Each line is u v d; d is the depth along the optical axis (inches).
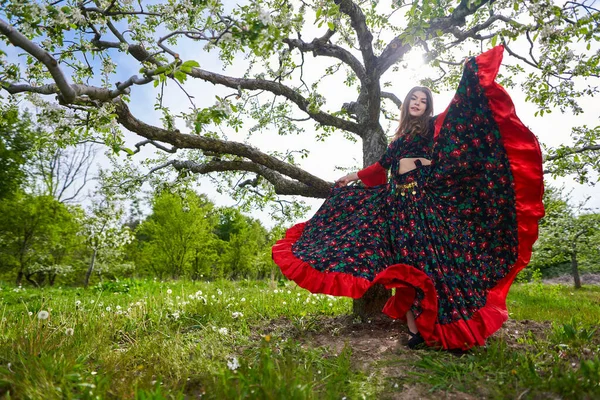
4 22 79.4
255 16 86.7
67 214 655.8
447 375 90.4
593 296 327.3
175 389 86.3
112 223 498.9
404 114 129.3
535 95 171.0
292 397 73.6
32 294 298.4
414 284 103.3
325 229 127.8
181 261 813.2
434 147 118.3
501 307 109.4
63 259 706.8
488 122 114.7
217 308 174.6
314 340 130.2
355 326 146.6
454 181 117.9
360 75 181.9
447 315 105.0
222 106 95.0
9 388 82.9
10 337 114.3
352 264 110.8
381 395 83.6
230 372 87.0
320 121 186.7
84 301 232.1
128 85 103.9
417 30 117.8
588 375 78.7
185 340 126.6
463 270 111.2
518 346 112.0
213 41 91.4
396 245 114.2
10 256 625.3
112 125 117.7
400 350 110.8
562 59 146.3
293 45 172.2
